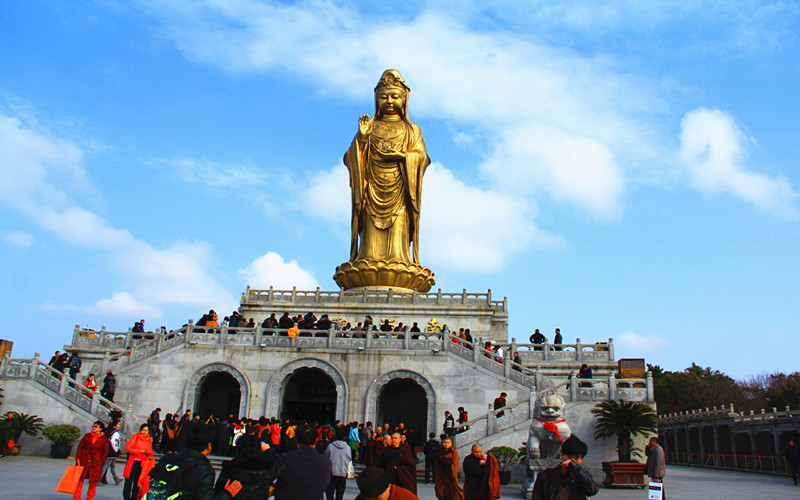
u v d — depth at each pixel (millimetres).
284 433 25281
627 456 25719
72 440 29016
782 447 38750
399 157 52375
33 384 30625
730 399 71312
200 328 34781
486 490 12195
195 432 8719
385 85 55500
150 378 33750
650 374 27609
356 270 49781
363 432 29078
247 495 8164
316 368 33781
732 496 22562
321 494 8977
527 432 27750
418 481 24656
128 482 13719
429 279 51594
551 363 38344
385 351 33656
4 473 21609
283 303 47188
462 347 33625
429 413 32531
